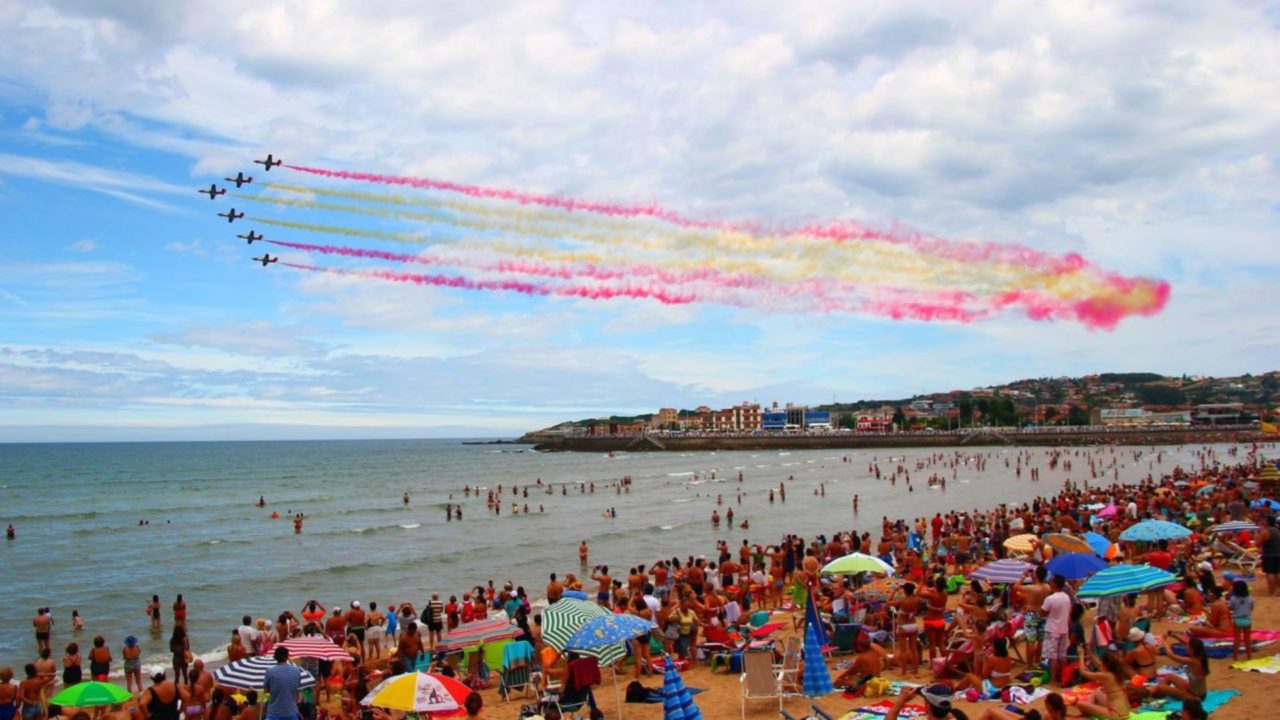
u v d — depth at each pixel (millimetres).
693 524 65938
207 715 15992
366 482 125438
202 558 52312
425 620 27703
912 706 15219
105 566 49562
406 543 58000
